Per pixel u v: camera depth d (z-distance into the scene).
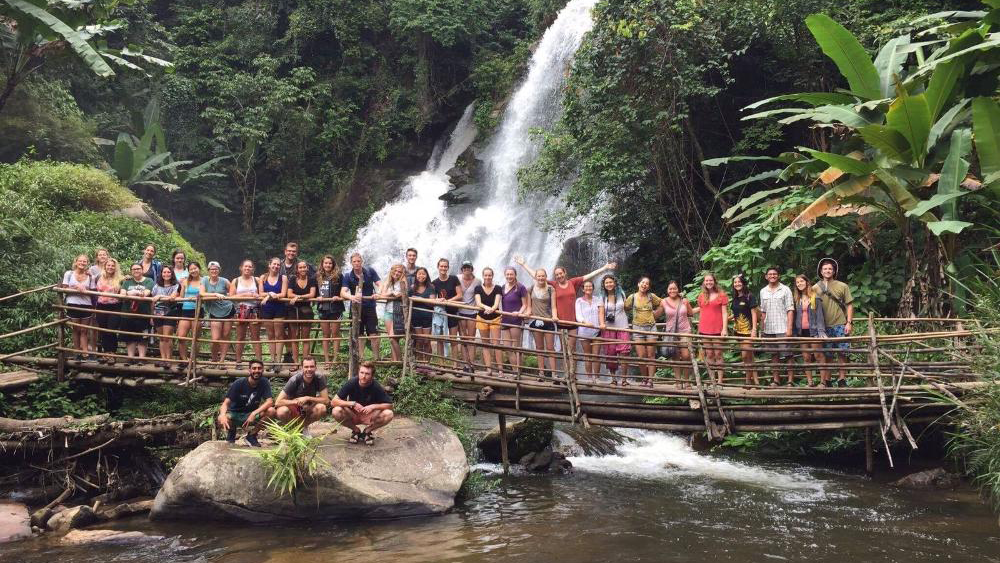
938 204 8.80
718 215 16.55
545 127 22.97
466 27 28.27
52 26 13.66
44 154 19.28
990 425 7.18
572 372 8.91
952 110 9.60
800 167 11.54
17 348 10.28
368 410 7.54
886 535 6.62
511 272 9.62
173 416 8.58
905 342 8.87
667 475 9.30
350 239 26.72
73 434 8.22
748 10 14.28
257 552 6.28
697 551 6.23
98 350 9.55
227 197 26.94
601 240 16.88
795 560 5.99
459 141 27.48
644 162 14.83
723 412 8.68
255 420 7.55
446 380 8.89
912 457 9.69
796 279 9.54
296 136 27.70
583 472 9.47
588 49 14.75
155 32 26.91
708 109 16.66
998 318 7.52
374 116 29.17
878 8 14.68
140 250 15.59
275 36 29.72
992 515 7.19
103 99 24.39
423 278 9.45
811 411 8.76
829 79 15.30
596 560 6.00
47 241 13.05
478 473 8.56
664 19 13.90
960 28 10.66
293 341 8.95
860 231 11.45
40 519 7.30
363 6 29.22
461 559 6.02
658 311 10.05
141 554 6.32
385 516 7.20
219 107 26.95
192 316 9.74
